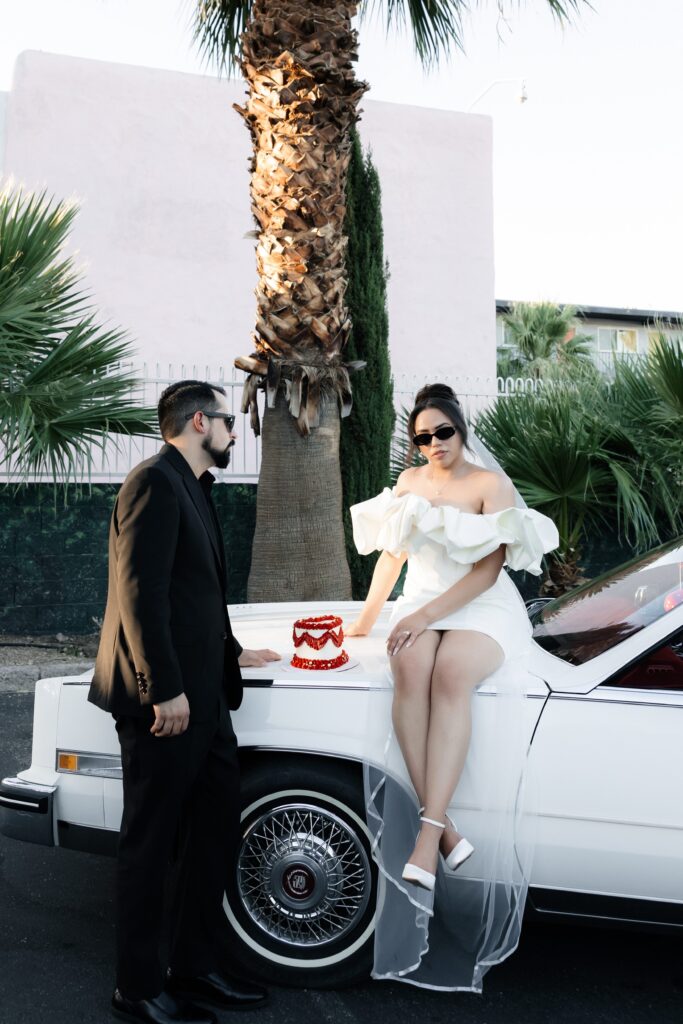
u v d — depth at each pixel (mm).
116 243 12891
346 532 8453
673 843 2641
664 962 3117
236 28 7895
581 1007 2830
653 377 8539
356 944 2869
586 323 26922
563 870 2719
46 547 8344
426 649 2859
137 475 2627
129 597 2539
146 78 12938
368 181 8344
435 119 14359
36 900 3537
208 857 2789
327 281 6547
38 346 7434
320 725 2873
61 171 12594
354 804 2848
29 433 6914
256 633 3703
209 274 13391
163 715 2533
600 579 3691
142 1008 2654
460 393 9727
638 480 8633
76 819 3045
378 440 8461
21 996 2852
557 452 8203
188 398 2834
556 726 2740
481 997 2881
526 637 3076
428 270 14414
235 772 2805
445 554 3113
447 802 2646
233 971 2953
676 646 2781
